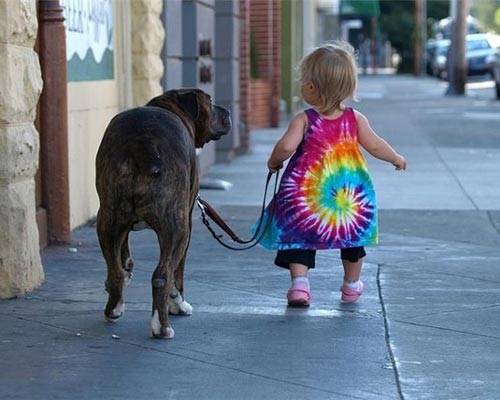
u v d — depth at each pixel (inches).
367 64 3784.5
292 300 338.3
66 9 452.8
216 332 309.0
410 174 715.4
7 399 249.1
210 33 735.7
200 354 286.8
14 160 338.6
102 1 514.0
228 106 794.8
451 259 431.5
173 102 312.8
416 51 3248.0
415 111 1393.9
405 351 292.7
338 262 417.4
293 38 1350.9
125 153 287.1
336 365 279.0
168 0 611.8
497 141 958.4
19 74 342.0
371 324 321.4
